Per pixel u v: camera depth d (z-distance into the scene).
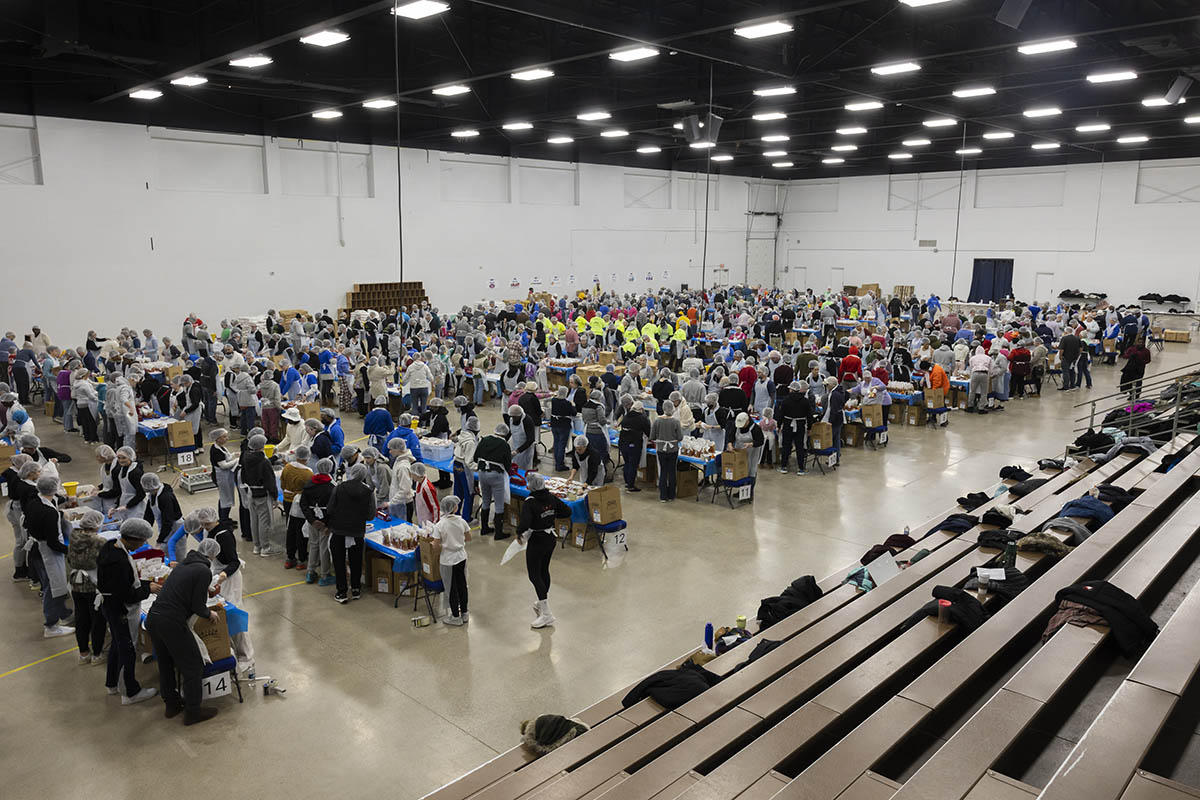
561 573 9.55
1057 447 15.59
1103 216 34.66
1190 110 22.83
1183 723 3.72
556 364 20.34
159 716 6.57
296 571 9.57
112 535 8.06
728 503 12.19
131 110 21.56
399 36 17.22
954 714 4.43
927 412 17.61
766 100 22.47
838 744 3.88
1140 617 4.75
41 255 20.39
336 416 11.20
